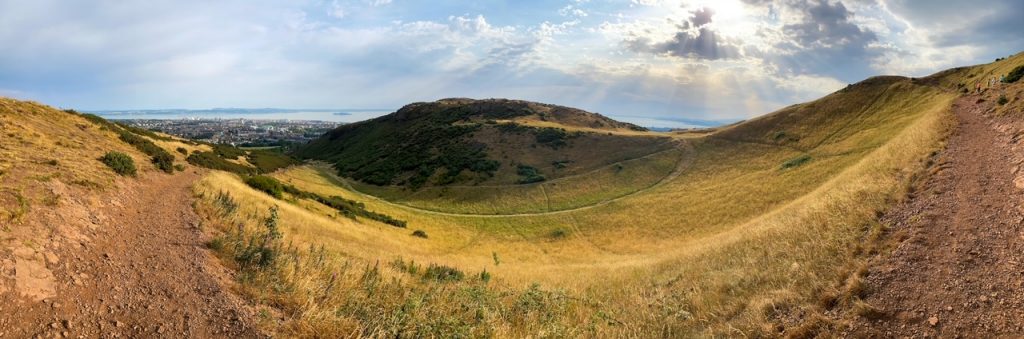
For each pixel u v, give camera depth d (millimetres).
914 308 6730
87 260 7402
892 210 11578
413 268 15852
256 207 22734
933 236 9094
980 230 8844
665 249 35719
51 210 9508
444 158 89125
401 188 79812
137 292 6547
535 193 69938
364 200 68125
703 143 79688
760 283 9883
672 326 8484
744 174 60594
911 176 14461
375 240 28203
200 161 43938
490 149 90375
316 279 8266
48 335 4891
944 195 11695
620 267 22719
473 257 33906
